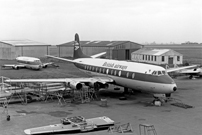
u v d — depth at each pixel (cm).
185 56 14888
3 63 8875
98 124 2369
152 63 8500
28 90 3719
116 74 3738
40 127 2295
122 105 3316
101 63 4253
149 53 8794
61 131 2208
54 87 3988
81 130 2269
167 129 2342
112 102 3491
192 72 5650
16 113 2891
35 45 10825
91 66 4409
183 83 5122
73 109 3102
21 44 10669
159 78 3142
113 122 2448
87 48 10256
